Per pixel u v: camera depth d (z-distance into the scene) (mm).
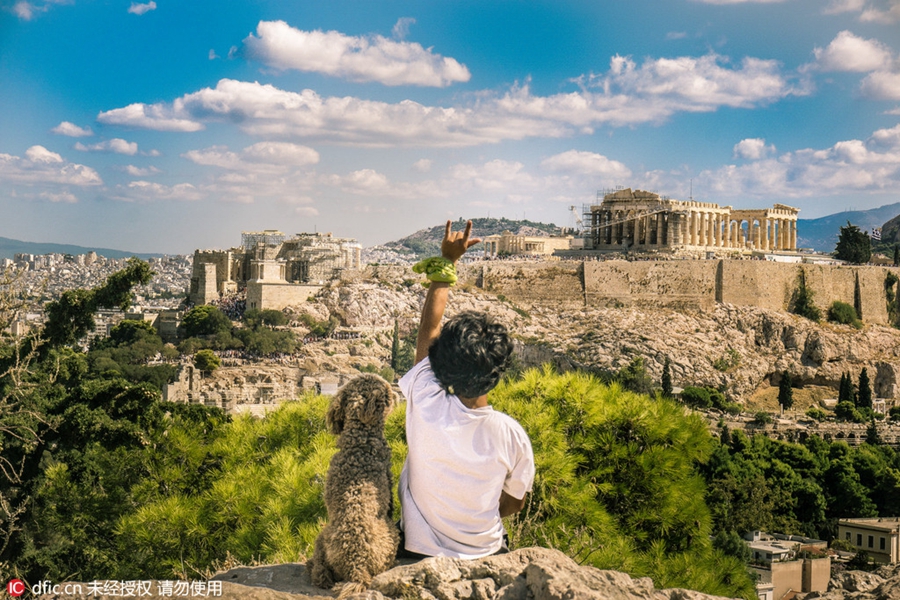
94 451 46125
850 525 100250
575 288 195875
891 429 145875
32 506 44562
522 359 171750
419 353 9562
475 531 8883
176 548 24891
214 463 32125
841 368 182750
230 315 190375
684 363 169500
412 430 8953
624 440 24625
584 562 18719
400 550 9281
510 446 8875
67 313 66312
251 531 23594
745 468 106375
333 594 8539
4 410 42719
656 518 23281
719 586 21422
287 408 30578
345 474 8992
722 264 191375
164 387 103562
